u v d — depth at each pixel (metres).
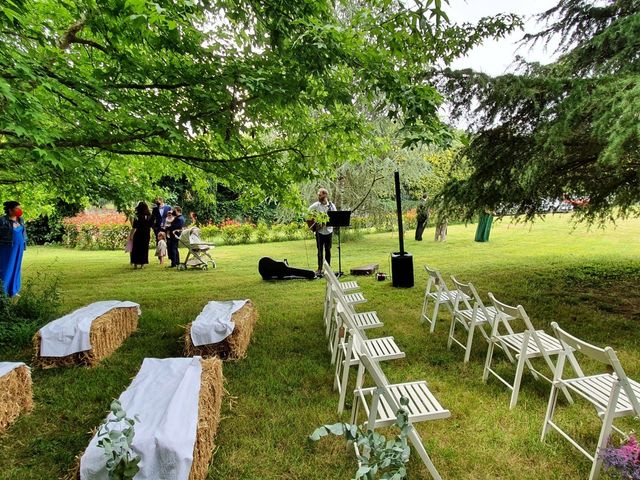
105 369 3.66
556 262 9.06
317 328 4.91
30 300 5.00
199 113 4.05
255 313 4.97
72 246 16.67
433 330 4.77
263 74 3.76
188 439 1.89
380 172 13.91
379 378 2.05
